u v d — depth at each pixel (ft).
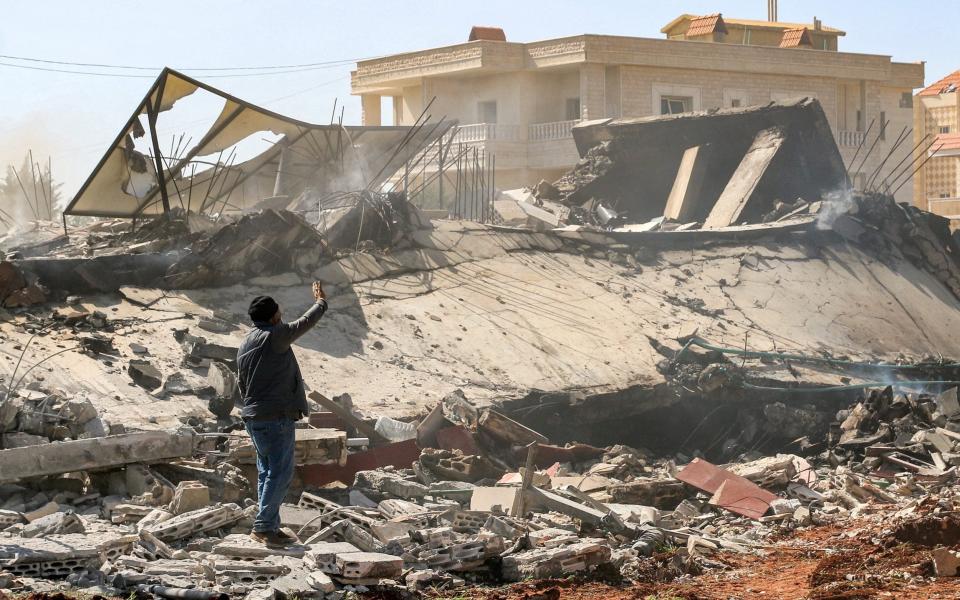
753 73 159.94
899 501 52.39
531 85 152.76
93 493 37.24
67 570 27.45
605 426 68.39
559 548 33.27
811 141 104.53
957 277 104.63
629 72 150.00
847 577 32.81
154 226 77.15
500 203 103.40
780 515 46.96
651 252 92.22
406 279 77.41
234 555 29.48
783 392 72.74
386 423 53.72
